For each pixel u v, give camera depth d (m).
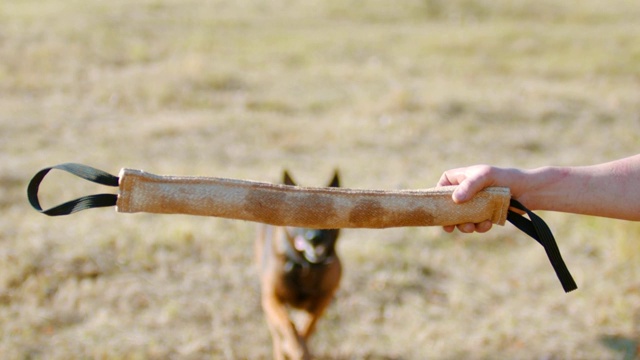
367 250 5.25
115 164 6.86
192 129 8.02
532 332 4.48
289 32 14.33
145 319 4.36
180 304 4.52
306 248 4.02
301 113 9.12
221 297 4.65
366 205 1.78
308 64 11.89
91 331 4.18
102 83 9.80
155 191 1.69
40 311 4.34
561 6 17.69
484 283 5.04
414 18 16.45
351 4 17.06
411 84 10.60
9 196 5.93
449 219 1.82
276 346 4.08
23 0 15.88
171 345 4.14
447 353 4.28
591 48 13.50
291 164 7.12
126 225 5.46
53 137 7.61
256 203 1.73
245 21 15.12
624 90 10.70
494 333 4.45
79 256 4.92
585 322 4.59
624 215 1.88
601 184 1.87
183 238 5.24
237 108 9.13
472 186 1.80
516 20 16.61
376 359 4.21
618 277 5.08
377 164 7.18
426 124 8.55
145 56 11.54
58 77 10.07
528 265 5.29
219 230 5.49
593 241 5.59
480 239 5.61
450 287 4.97
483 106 9.41
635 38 14.34
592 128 8.86
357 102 9.55
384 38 13.98
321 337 4.39
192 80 9.99
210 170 6.78
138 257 4.99
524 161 7.58
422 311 4.68
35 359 3.94
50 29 12.73
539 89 10.41
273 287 4.17
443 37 14.09
